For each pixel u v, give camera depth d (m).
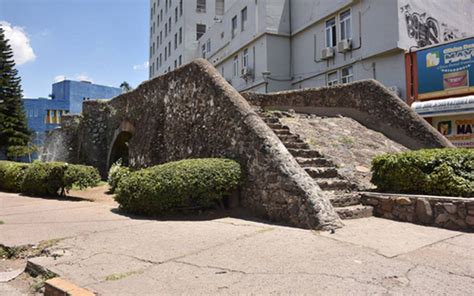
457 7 18.41
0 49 30.78
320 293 3.29
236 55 26.52
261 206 6.53
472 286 3.42
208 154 8.27
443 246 4.67
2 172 13.27
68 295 3.43
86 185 10.62
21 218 7.14
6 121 30.56
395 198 6.19
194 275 3.81
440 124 13.85
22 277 4.33
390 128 9.95
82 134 17.78
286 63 22.55
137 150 12.08
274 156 6.43
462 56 13.32
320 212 5.62
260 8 22.88
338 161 8.11
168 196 6.74
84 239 5.36
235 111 7.59
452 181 5.78
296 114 11.25
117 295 3.38
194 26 37.00
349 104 11.02
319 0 20.12
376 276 3.67
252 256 4.34
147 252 4.62
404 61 15.43
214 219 6.52
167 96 10.88
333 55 19.11
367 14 17.08
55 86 50.88
